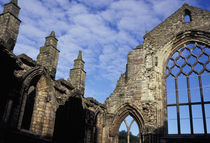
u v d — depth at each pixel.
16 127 16.67
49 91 20.03
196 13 26.06
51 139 19.25
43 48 21.80
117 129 25.97
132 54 27.98
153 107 24.19
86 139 23.25
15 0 19.23
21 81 17.41
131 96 25.97
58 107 20.50
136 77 26.53
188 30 25.61
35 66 18.94
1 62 15.32
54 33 22.33
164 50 26.42
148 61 26.48
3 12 18.73
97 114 26.17
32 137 17.67
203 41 24.81
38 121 19.11
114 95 27.19
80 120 23.08
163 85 25.31
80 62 25.05
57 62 21.98
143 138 23.25
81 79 24.67
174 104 24.23
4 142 15.38
